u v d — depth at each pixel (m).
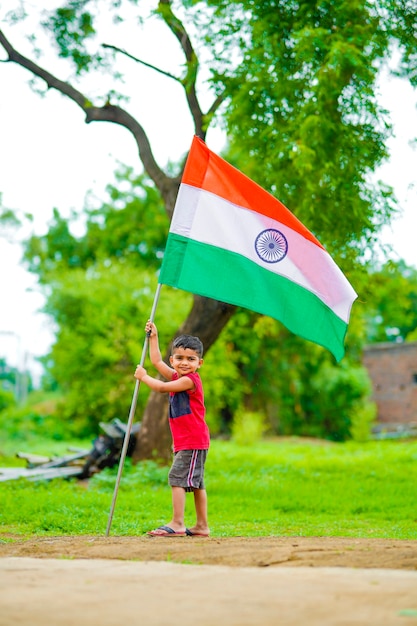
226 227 7.63
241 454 22.62
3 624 3.20
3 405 40.09
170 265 7.54
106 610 3.43
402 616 3.28
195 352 7.39
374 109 14.28
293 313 7.56
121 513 10.66
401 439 33.97
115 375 28.83
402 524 10.30
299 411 37.59
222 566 4.61
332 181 14.24
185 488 7.27
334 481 15.73
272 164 14.73
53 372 30.77
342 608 3.43
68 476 15.88
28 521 9.91
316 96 13.94
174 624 3.19
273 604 3.51
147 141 17.06
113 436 16.09
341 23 14.27
